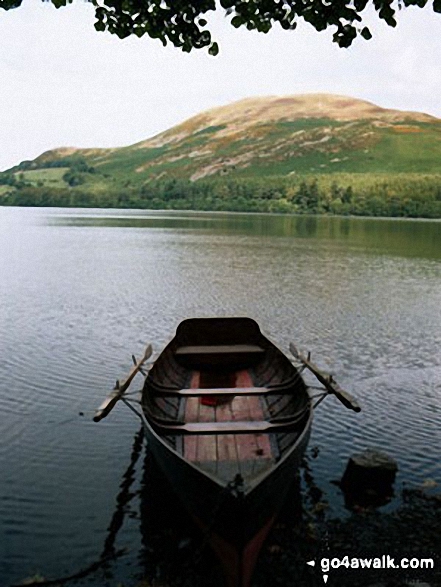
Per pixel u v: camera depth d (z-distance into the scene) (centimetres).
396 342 2458
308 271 4606
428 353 2294
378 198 18525
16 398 1695
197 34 773
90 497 1157
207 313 2952
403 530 1051
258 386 1534
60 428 1488
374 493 1171
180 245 6706
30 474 1243
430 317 2970
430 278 4369
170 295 3422
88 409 1620
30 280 3869
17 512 1097
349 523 1070
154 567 952
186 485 921
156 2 754
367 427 1518
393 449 1389
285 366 1471
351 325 2758
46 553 983
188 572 941
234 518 812
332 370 2045
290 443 1102
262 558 967
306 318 2891
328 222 13388
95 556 977
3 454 1334
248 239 7756
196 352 1656
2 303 3064
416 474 1263
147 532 1041
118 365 2036
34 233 8425
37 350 2197
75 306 3036
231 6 754
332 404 1673
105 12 762
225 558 862
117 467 1283
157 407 1285
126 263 4884
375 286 3928
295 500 1147
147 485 1206
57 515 1091
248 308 3100
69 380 1864
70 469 1270
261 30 765
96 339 2377
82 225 10638
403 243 7550
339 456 1348
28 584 909
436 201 18000
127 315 2852
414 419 1581
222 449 1131
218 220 13362
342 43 723
